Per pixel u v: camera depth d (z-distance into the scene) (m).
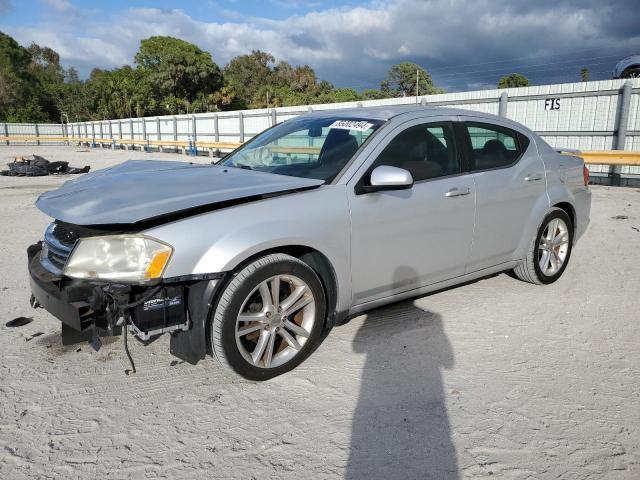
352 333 3.57
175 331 2.75
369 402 2.72
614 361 3.16
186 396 2.80
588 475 2.14
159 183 3.10
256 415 2.61
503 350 3.32
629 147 12.67
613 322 3.78
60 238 2.93
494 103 15.12
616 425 2.49
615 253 5.79
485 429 2.46
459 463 2.23
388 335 3.54
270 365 2.92
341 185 3.14
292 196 2.97
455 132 3.82
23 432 2.47
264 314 2.84
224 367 2.78
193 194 2.84
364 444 2.37
